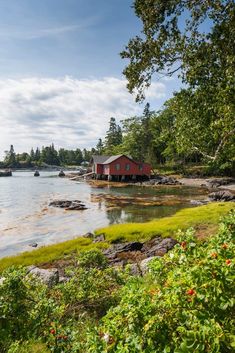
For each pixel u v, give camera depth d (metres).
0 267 15.21
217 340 2.81
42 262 15.57
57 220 29.58
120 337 3.29
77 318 7.27
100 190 55.97
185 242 4.35
